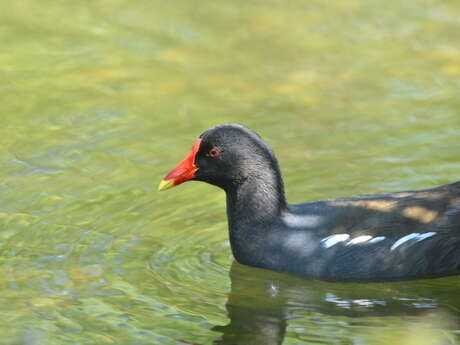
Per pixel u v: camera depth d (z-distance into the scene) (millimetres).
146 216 13891
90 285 11953
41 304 11438
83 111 17453
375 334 10844
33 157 15633
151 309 11406
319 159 15516
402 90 18266
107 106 17688
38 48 20297
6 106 17641
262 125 16891
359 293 12016
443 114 17125
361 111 17406
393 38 20703
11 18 21891
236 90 18422
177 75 19078
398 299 11844
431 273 12336
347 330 10953
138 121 17062
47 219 13648
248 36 20844
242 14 22078
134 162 15477
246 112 17453
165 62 19672
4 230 13320
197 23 21594
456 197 12398
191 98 18078
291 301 11781
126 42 20578
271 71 19219
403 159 15359
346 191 14367
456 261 12320
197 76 19047
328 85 18578
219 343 10633
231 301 11719
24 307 11359
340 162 15375
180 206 14273
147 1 22953
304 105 17750
